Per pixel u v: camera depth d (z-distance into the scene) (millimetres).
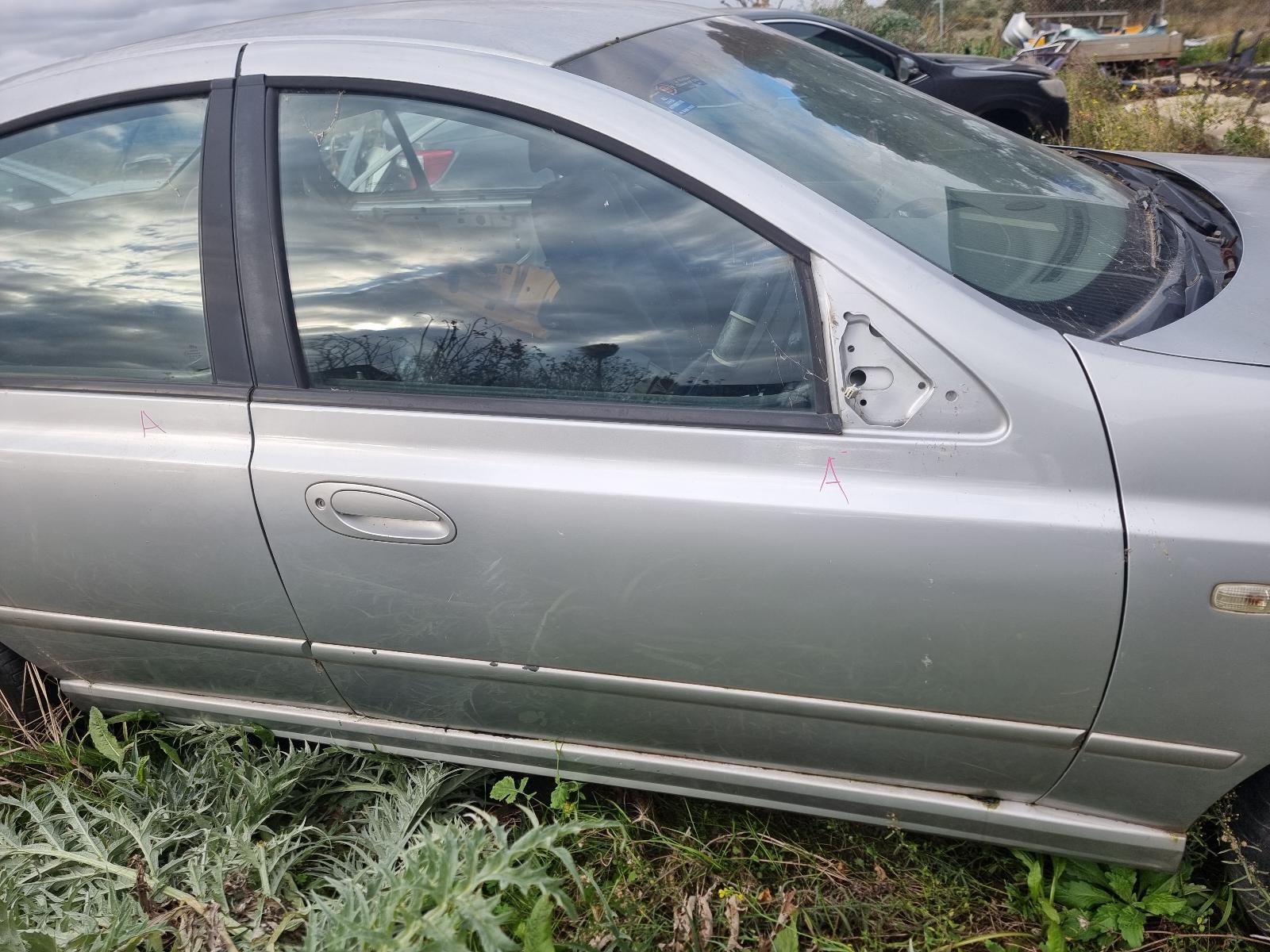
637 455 1771
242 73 2006
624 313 1834
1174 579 1559
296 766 2201
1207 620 1565
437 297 1933
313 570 1971
